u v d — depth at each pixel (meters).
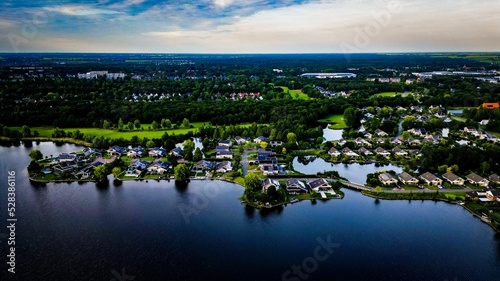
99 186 115.75
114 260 76.94
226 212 98.69
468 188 112.88
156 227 90.50
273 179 120.25
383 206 102.75
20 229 88.75
